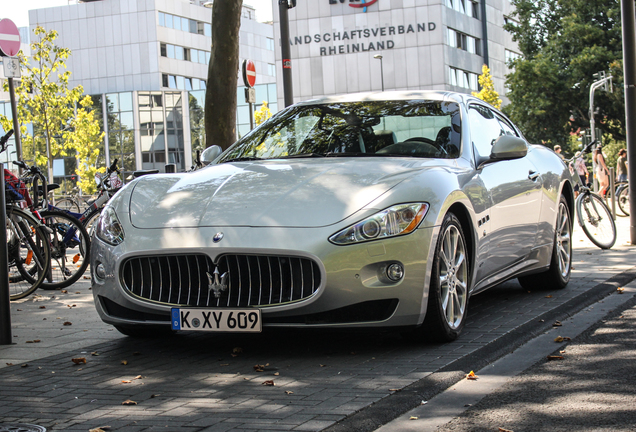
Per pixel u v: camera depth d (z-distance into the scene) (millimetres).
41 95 30750
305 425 2816
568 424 2820
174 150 61812
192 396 3332
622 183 15617
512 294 6234
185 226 4008
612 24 44781
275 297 3854
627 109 9945
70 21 69375
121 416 3049
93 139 40625
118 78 68688
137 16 68125
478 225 4676
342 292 3795
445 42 53875
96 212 9195
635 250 9273
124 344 4633
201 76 73688
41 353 4422
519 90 45312
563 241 6512
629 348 4078
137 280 4109
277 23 56156
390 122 5160
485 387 3367
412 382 3424
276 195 4105
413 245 3953
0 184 4715
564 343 4266
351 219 3887
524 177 5648
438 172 4387
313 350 4242
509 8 68625
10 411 3182
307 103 5699
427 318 4137
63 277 7562
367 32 53938
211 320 3859
